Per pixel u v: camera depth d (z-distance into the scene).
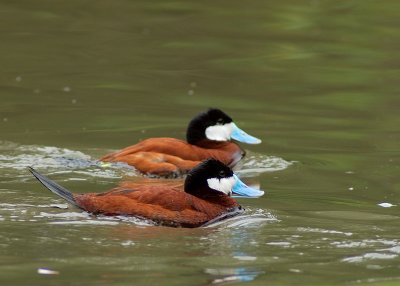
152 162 15.26
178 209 12.45
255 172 15.48
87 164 15.32
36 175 12.71
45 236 11.33
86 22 25.27
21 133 17.05
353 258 10.84
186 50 23.28
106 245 11.11
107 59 22.52
